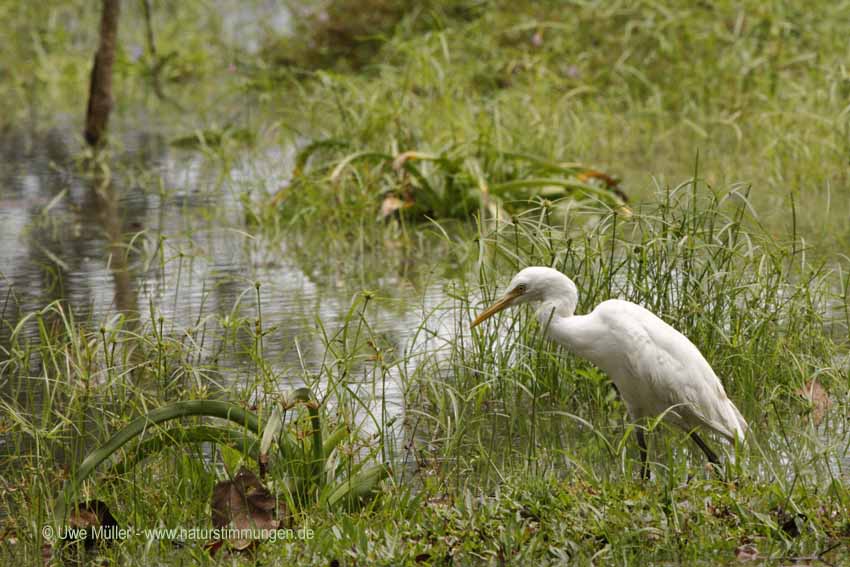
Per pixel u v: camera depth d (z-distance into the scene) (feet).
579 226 38.78
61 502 26.14
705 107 75.92
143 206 63.72
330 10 102.99
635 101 79.56
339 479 27.94
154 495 27.76
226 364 37.11
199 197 65.57
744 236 40.73
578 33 88.12
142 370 35.94
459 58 89.15
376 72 95.04
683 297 34.99
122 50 112.78
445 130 65.00
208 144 80.84
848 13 81.56
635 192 59.47
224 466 29.27
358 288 46.47
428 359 33.99
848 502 25.43
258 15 133.39
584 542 24.57
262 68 102.78
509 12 94.12
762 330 33.76
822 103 67.77
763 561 23.97
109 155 78.23
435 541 24.84
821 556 24.06
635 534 24.53
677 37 83.10
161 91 109.19
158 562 25.38
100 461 26.30
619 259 42.57
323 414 28.63
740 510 25.09
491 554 24.43
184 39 123.75
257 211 59.82
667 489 25.94
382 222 56.80
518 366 33.04
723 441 30.37
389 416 32.71
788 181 60.59
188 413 26.89
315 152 66.90
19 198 66.95
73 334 32.24
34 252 54.03
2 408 31.60
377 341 38.86
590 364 33.86
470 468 29.27
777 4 82.89
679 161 67.10
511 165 60.34
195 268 50.55
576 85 81.76
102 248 54.44
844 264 44.60
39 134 90.53
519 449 30.68
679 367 28.12
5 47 121.90
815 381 32.32
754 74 76.64
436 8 99.50
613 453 29.04
